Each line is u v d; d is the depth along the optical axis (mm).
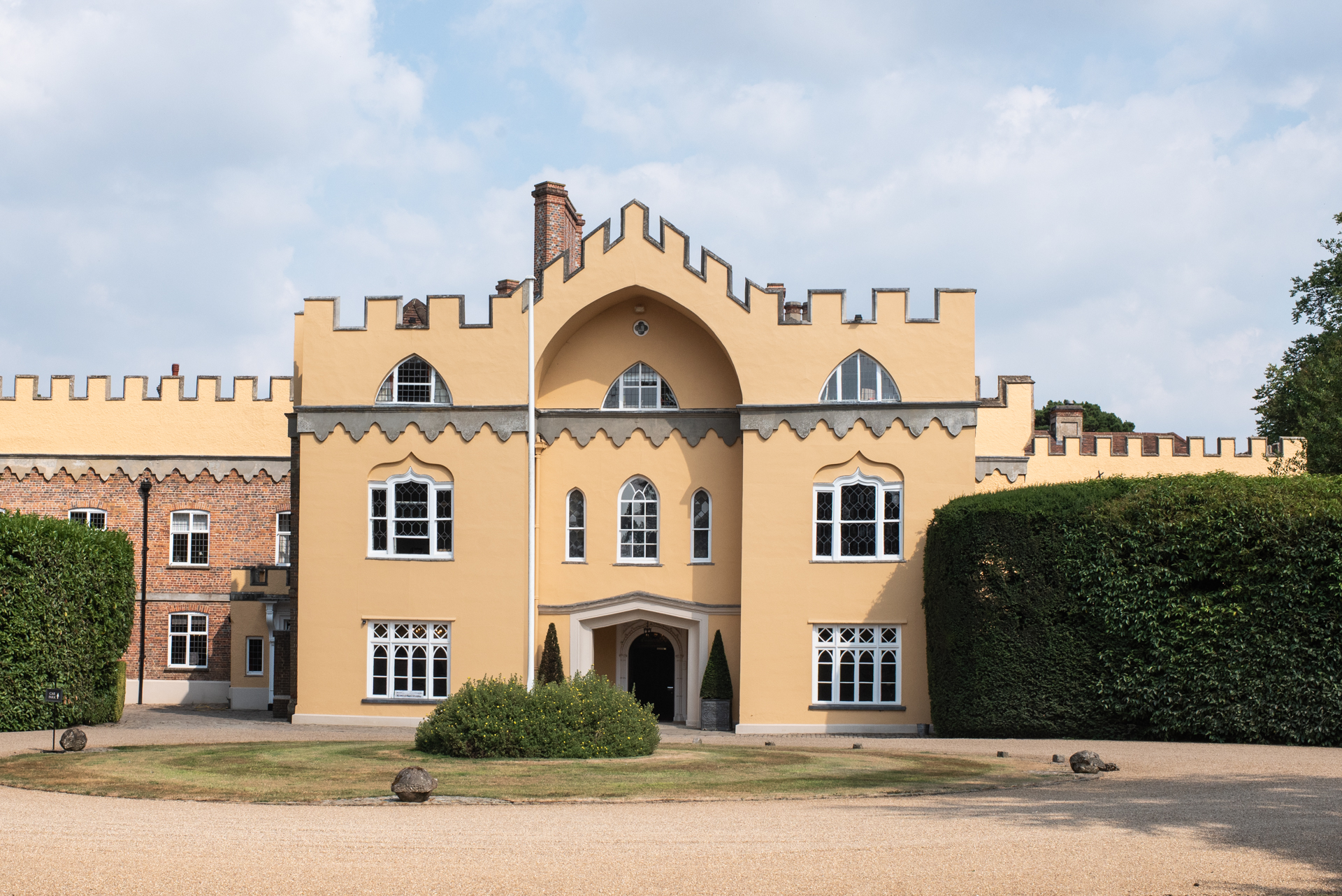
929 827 15227
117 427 49469
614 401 37094
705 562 36031
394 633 35406
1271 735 26516
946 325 34406
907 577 33781
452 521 35438
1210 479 28625
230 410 49438
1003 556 29516
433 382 35969
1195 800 17391
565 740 24078
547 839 14586
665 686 37781
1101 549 28406
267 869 13086
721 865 13156
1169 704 27484
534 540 33156
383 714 35094
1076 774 20766
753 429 34594
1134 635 27875
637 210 35625
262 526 48875
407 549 35656
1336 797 17609
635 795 18297
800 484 34375
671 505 36406
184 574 48812
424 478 35625
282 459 48938
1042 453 46906
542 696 24953
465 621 35094
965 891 12180
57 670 33312
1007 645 29344
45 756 24500
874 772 21125
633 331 37062
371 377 35969
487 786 19344
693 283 35219
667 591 36156
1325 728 25969
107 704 35781
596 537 36562
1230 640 26953
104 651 35656
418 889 12281
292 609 37562
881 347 34438
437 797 18125
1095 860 13336
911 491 33969
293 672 37219
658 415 36625
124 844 14367
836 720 33656
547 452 36844
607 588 36375
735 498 36188
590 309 36000
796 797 18125
